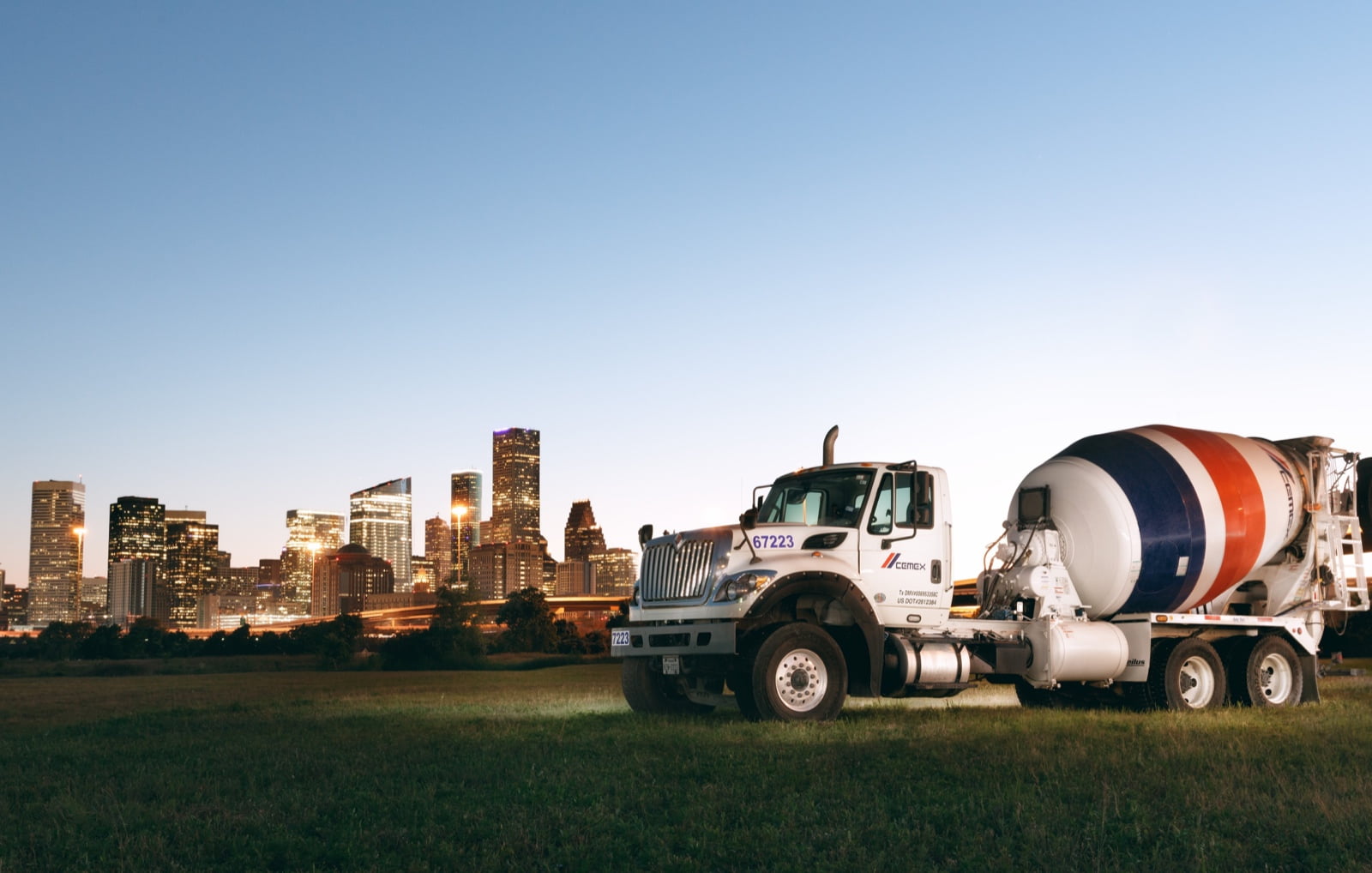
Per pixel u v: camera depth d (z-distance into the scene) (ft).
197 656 485.56
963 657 51.06
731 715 52.47
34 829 25.04
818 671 47.60
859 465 51.08
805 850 21.99
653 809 26.61
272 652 453.17
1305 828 23.16
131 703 75.72
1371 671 90.48
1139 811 24.91
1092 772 30.55
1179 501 56.54
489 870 20.90
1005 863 20.83
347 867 21.52
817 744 37.93
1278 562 61.11
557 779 30.71
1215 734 40.14
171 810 27.14
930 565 51.55
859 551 49.90
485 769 32.48
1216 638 58.44
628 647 51.34
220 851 22.82
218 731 48.44
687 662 49.42
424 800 27.58
